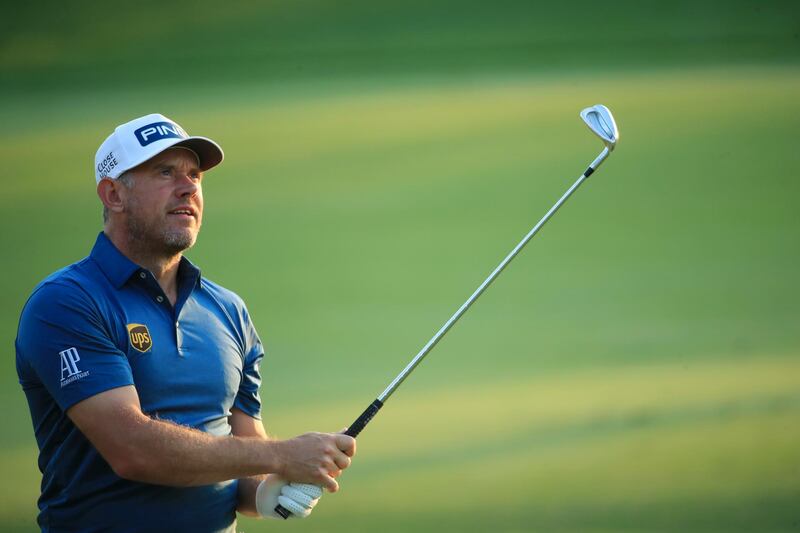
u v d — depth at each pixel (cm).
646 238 3778
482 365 2575
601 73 5681
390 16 6669
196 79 5925
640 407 2189
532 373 2470
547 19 6525
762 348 2639
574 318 2978
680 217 3956
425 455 1931
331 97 5494
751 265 3434
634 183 4291
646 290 3228
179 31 6625
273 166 4547
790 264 3434
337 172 4484
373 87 5684
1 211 3909
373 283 3403
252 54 6366
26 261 3441
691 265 3478
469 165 4534
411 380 2461
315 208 4141
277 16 6819
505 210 4134
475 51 6262
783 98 5031
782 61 5628
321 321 2997
